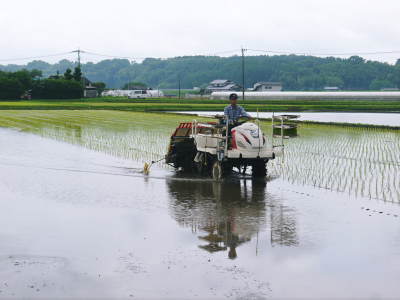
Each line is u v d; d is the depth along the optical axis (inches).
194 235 432.8
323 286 329.7
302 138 1171.3
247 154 633.6
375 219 478.0
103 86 5797.2
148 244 410.9
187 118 1808.6
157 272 354.0
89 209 521.0
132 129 1382.9
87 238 426.3
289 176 697.6
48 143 1079.6
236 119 665.6
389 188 611.2
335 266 361.7
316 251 391.5
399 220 473.7
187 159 737.6
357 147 1008.9
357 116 2085.4
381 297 314.3
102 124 1552.7
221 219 481.4
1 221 475.5
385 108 2524.6
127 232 442.3
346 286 329.7
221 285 332.5
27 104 2982.3
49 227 457.1
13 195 586.2
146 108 2534.5
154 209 520.4
